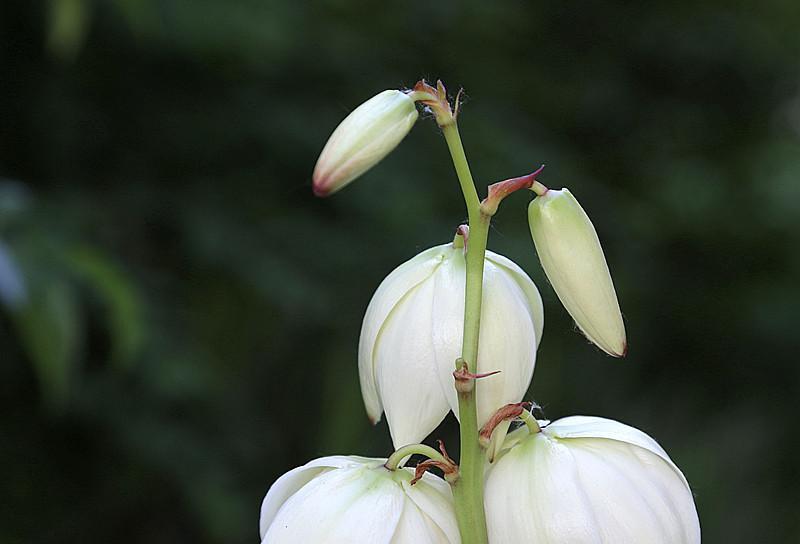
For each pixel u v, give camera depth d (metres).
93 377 1.47
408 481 0.67
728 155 2.48
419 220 1.66
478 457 0.66
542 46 2.26
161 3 1.55
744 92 2.49
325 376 1.71
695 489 2.03
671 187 2.26
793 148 2.49
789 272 2.29
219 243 1.57
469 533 0.66
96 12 1.57
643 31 2.34
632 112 2.36
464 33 2.02
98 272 1.04
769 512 2.04
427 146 1.79
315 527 0.67
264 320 1.67
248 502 1.64
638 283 2.07
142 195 1.61
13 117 1.57
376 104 0.66
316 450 1.72
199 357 1.50
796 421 2.14
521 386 0.68
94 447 1.57
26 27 1.54
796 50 2.51
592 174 2.22
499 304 0.68
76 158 1.62
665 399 2.17
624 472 0.67
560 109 2.25
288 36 1.64
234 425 1.61
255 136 1.68
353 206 1.66
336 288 1.62
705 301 2.22
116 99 1.65
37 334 0.99
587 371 1.96
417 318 0.68
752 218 2.29
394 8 1.92
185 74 1.69
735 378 2.21
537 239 0.67
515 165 1.84
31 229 1.04
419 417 0.68
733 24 2.41
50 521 1.56
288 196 1.69
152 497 1.62
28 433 1.54
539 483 0.67
